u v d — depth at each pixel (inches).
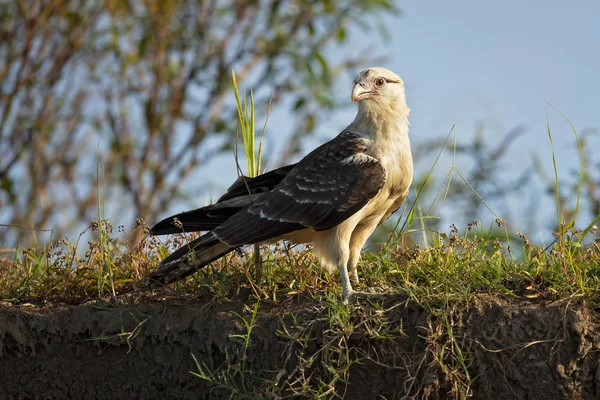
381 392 364.2
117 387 392.5
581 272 394.9
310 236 425.7
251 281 398.3
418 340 364.2
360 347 368.5
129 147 823.7
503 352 360.8
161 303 400.5
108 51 836.0
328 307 372.5
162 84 838.5
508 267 409.1
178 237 456.4
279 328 375.2
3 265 456.1
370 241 594.9
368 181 409.4
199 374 381.7
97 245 435.8
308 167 420.2
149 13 839.1
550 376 357.7
